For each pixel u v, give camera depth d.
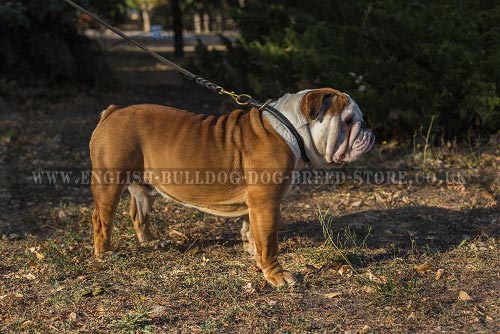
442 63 9.42
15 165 9.50
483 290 4.91
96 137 5.25
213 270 5.39
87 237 6.33
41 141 10.94
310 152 4.88
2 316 4.62
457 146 9.38
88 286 5.09
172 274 5.32
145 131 5.17
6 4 13.52
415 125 9.40
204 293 4.91
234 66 11.88
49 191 8.24
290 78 10.77
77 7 5.77
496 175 8.13
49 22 15.09
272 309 4.62
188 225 6.66
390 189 7.85
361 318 4.48
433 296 4.79
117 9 16.62
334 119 4.75
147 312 4.57
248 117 5.02
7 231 6.63
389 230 6.39
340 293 4.86
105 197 5.32
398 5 10.22
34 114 13.18
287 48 11.10
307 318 4.47
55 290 5.02
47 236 6.42
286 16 11.89
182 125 5.10
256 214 4.92
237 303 4.71
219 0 17.80
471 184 7.88
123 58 21.72
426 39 9.85
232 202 5.07
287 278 5.03
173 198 5.29
